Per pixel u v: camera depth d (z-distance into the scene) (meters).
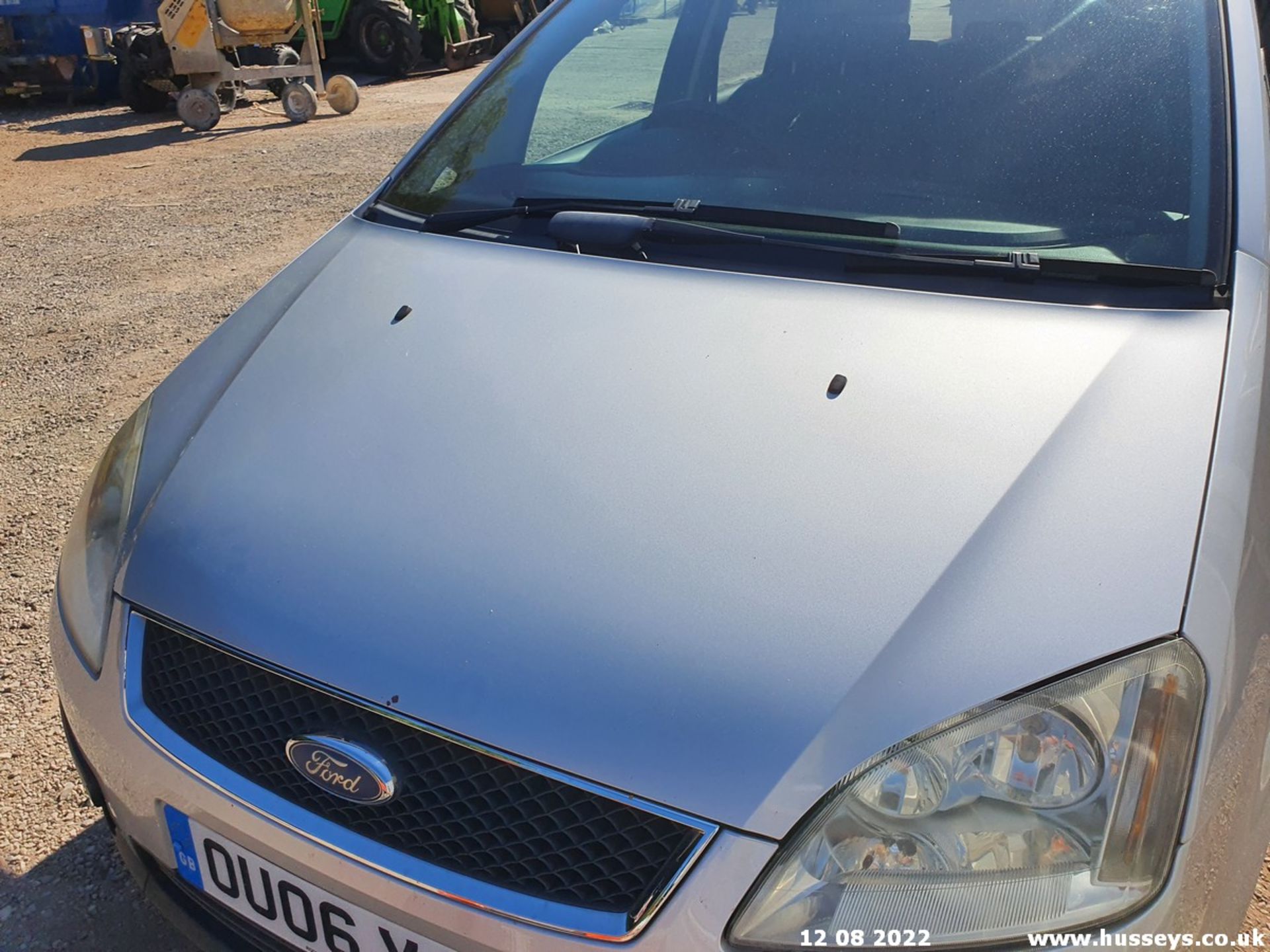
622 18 2.61
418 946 1.36
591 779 1.26
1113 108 1.99
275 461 1.71
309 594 1.49
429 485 1.59
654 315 1.83
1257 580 1.41
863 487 1.44
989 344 1.64
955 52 2.19
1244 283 1.71
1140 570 1.31
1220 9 2.08
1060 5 2.16
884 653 1.27
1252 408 1.55
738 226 2.04
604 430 1.61
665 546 1.42
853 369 1.63
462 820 1.32
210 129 10.91
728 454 1.52
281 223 7.12
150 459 1.85
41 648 2.86
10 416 4.31
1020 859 1.21
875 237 1.92
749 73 2.32
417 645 1.39
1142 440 1.46
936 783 1.22
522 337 1.84
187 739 1.53
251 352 2.02
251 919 1.53
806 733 1.23
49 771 2.43
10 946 2.03
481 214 2.25
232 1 10.80
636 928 1.23
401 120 11.00
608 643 1.33
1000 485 1.42
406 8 13.88
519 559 1.45
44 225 7.30
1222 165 1.86
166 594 1.58
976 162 2.01
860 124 2.15
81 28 12.04
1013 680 1.25
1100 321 1.67
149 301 5.65
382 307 2.02
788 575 1.36
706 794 1.23
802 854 1.21
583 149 2.37
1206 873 1.26
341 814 1.40
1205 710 1.25
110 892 2.14
